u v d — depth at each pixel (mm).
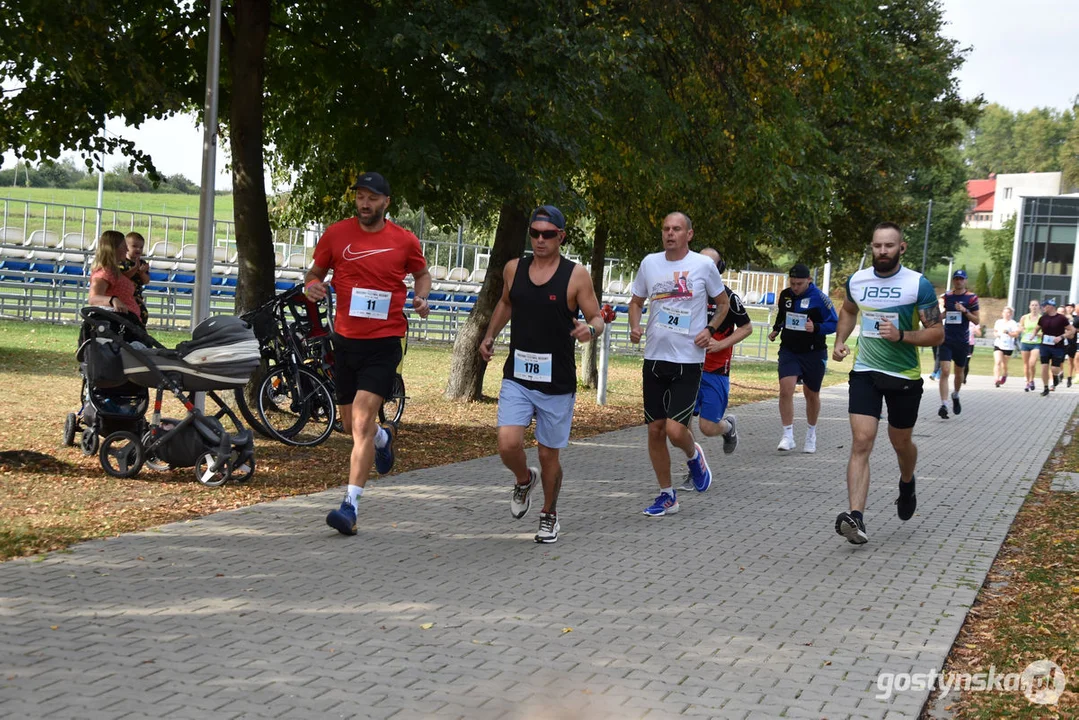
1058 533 7938
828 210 16672
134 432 8656
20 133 11492
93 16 8656
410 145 10516
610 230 17406
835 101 17750
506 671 4527
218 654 4582
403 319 7129
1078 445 14031
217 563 6066
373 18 10609
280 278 30156
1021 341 24312
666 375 7859
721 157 14836
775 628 5312
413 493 8422
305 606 5336
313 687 4242
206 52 11773
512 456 6965
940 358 16797
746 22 14492
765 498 8961
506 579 6027
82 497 7562
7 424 10766
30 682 4152
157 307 25594
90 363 8195
